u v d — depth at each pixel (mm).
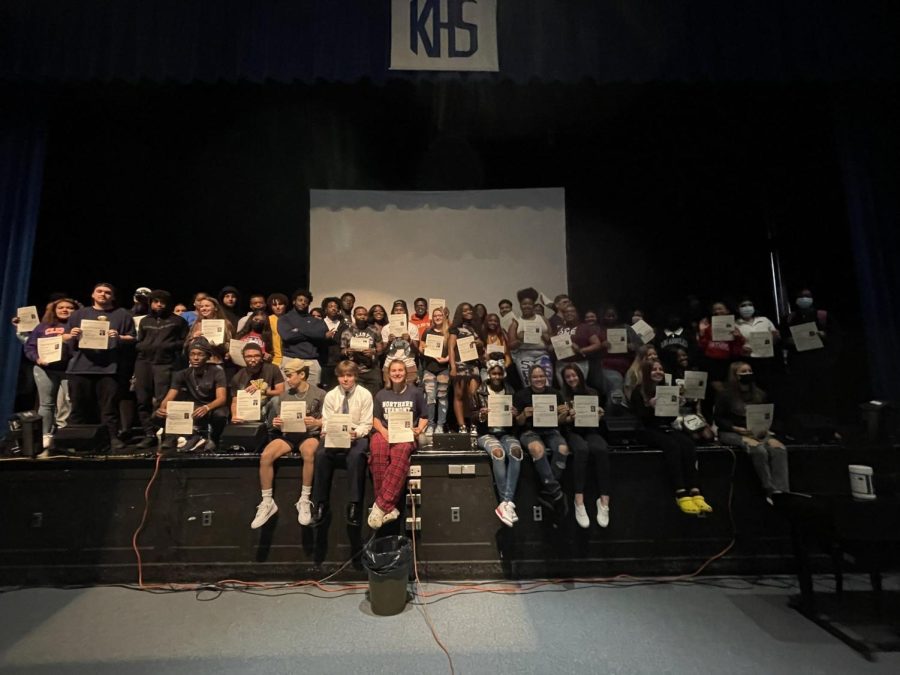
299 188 5320
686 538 3148
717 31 3775
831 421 3420
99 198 5051
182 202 5176
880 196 4082
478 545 3109
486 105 4918
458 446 3289
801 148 5039
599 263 5414
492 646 2346
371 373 4078
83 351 3467
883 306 3965
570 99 4824
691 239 5418
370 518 2887
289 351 4160
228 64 3689
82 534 3066
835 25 3764
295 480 3109
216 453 3215
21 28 3680
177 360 3783
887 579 2980
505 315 4793
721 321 3773
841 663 2188
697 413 3590
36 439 3168
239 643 2381
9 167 4070
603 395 3898
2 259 3973
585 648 2324
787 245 5223
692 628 2500
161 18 3707
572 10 3812
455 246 5328
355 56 3717
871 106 4156
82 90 4531
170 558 3059
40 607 2750
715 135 5270
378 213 5340
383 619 2609
